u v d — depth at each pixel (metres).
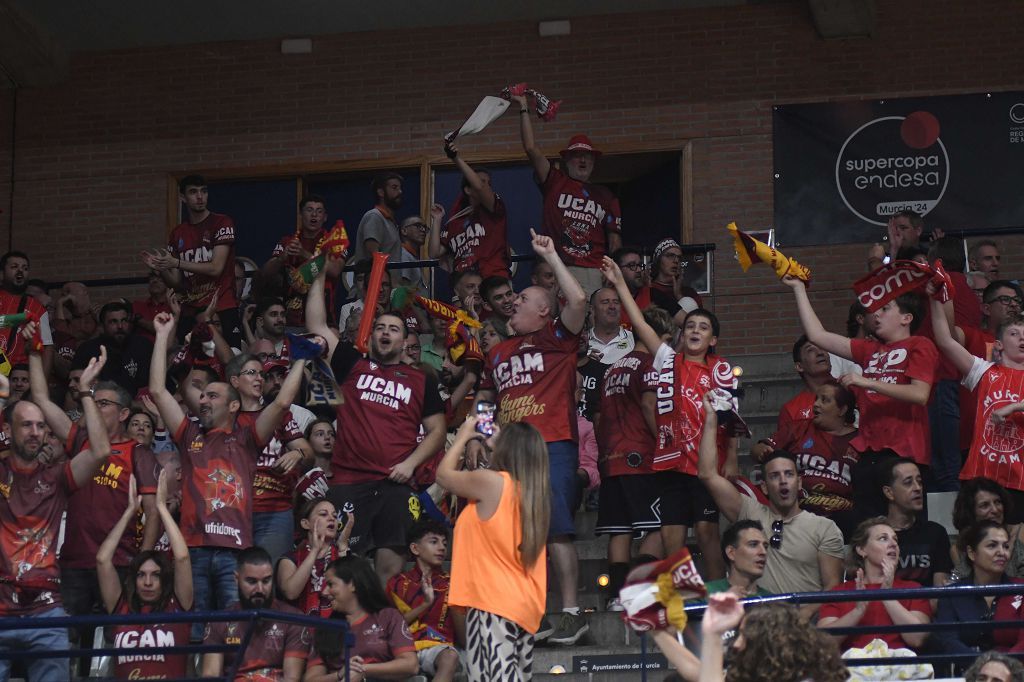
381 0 21.83
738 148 21.44
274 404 12.44
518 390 12.62
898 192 20.88
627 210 22.67
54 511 10.88
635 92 21.83
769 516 11.91
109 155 22.80
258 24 22.45
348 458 12.34
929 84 21.11
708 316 12.90
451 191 22.19
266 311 16.83
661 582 6.88
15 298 16.39
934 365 12.34
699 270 19.59
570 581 12.23
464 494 8.81
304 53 22.66
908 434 12.30
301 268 13.45
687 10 21.91
